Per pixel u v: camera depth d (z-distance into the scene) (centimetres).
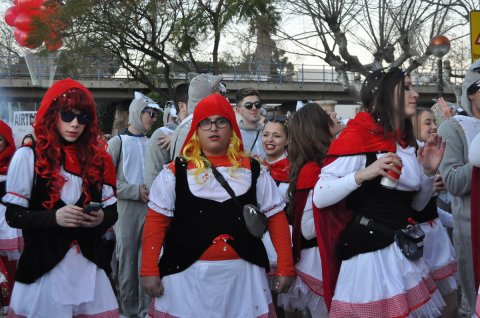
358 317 364
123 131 679
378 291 362
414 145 388
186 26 1703
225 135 387
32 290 368
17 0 1122
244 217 376
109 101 3434
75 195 378
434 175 386
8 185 371
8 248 590
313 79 3303
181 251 375
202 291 370
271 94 3300
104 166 391
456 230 470
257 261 382
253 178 390
